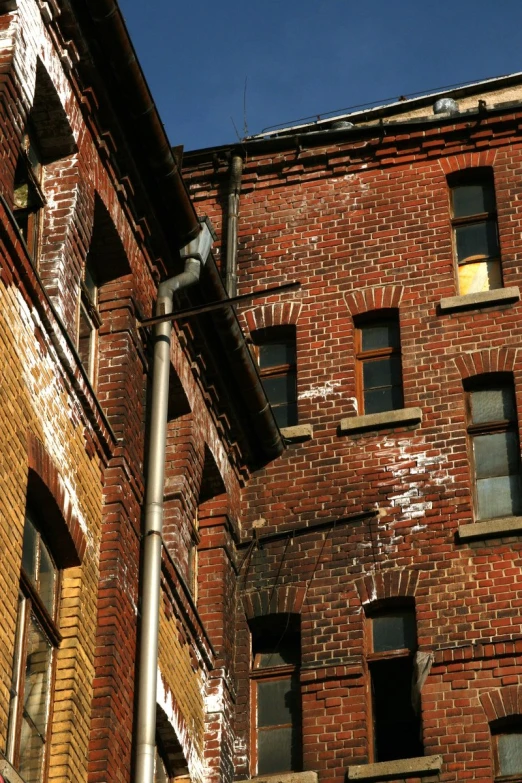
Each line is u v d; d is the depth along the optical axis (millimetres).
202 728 19281
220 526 21219
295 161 25203
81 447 16375
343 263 24094
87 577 15984
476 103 26906
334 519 21688
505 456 21938
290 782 19562
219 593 20656
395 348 23312
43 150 17328
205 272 19828
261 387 21500
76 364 16266
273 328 23859
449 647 20188
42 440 15234
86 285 18031
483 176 24641
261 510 22125
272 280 24281
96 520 16547
